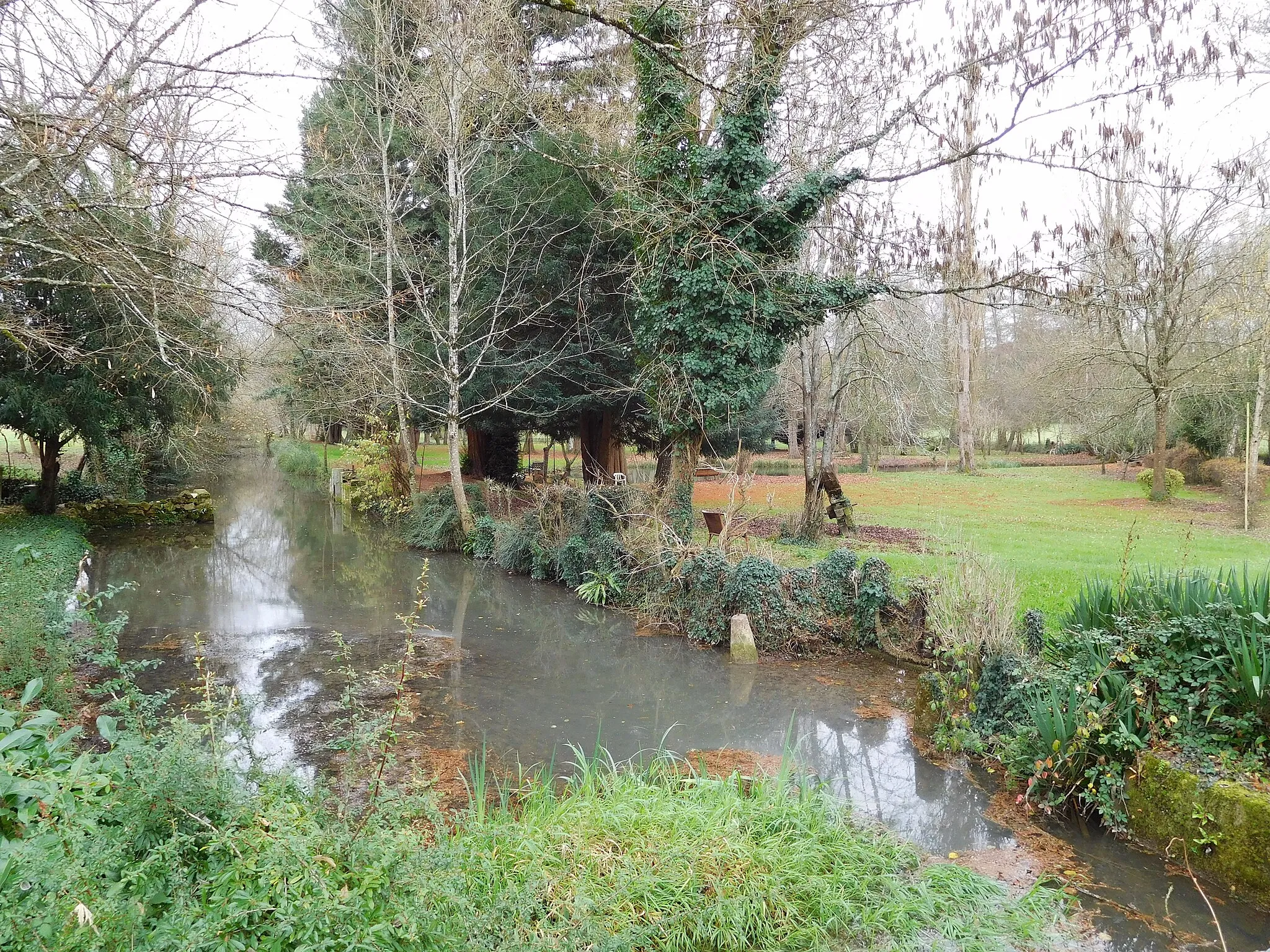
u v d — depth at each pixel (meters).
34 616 7.22
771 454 46.84
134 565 16.00
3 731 4.16
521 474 27.52
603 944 3.45
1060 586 10.91
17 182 6.03
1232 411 25.11
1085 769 5.62
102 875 2.78
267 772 4.09
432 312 19.33
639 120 12.86
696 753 6.76
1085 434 28.72
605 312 20.11
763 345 12.72
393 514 22.55
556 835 4.43
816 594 10.21
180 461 24.16
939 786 6.15
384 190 18.45
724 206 11.93
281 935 2.69
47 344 9.05
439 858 3.24
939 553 11.85
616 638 10.83
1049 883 4.75
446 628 11.31
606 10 9.39
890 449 44.38
